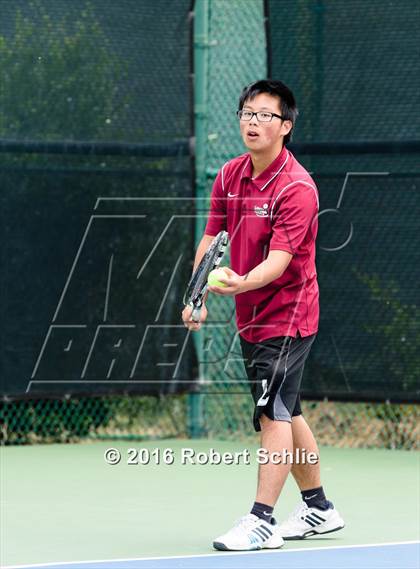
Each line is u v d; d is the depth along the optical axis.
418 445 19.09
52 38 18.72
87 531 12.69
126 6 19.05
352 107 18.62
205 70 19.58
